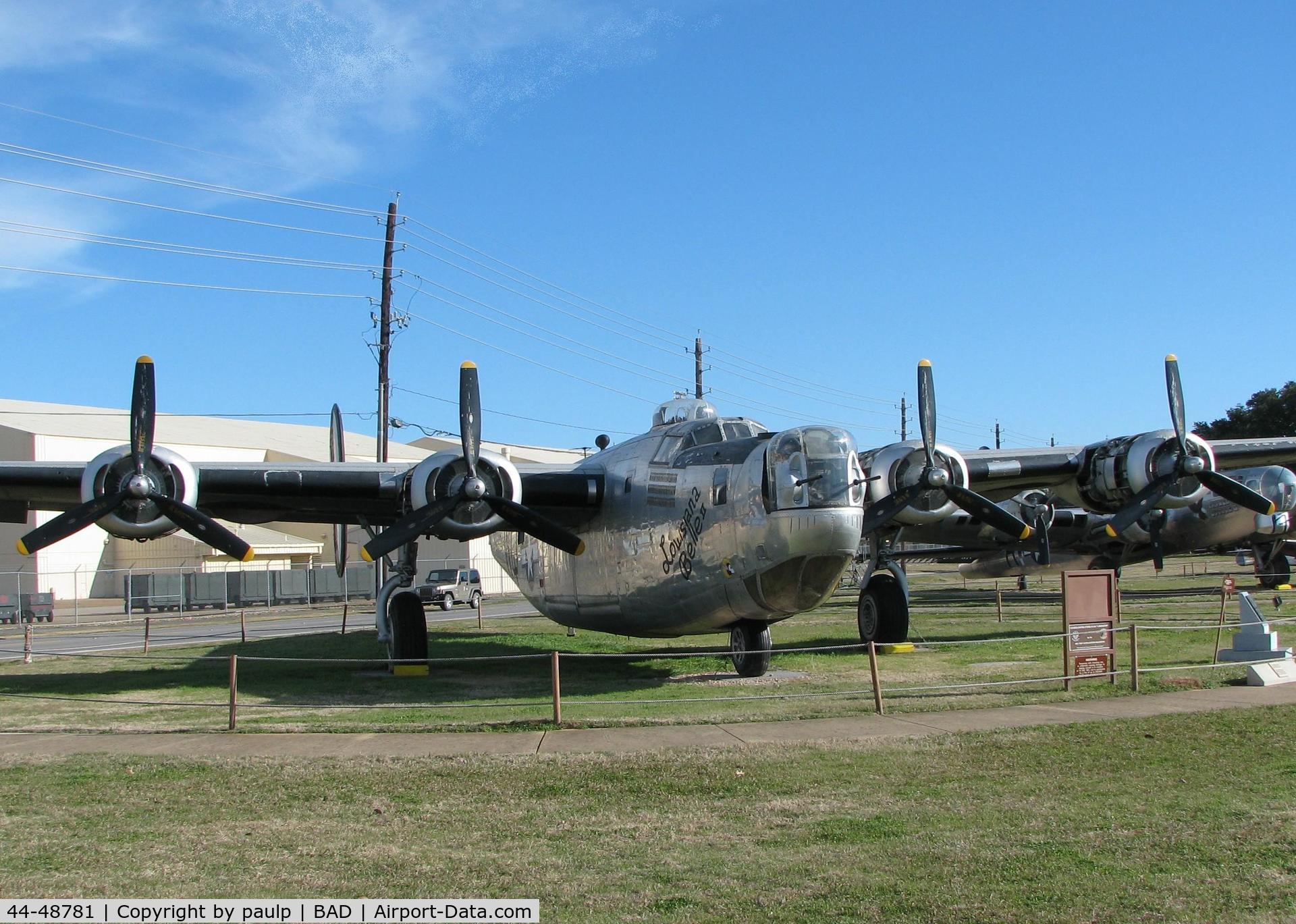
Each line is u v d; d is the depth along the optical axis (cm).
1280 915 554
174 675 1739
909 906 578
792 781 857
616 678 1590
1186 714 1095
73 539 5262
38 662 2034
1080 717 1097
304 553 5684
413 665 1688
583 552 1463
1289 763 887
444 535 1454
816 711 1174
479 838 723
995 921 556
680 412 1736
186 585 4525
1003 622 2398
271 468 1513
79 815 788
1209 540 2819
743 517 1363
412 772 911
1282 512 2656
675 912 579
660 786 854
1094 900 582
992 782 843
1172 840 682
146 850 702
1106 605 1355
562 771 908
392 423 3359
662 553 1536
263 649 2272
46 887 629
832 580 1353
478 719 1170
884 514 1623
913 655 1748
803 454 1308
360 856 686
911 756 938
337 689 1520
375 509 1634
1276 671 1319
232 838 726
